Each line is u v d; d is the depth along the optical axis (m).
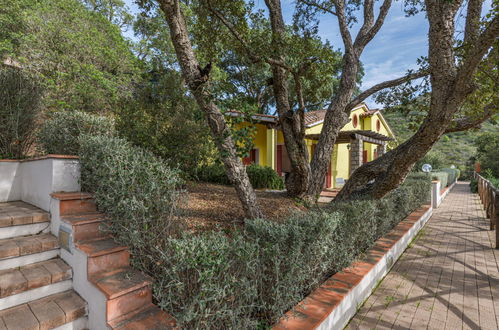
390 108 5.54
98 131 4.70
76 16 10.08
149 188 2.71
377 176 6.16
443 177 14.52
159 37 14.60
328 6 6.87
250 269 2.21
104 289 2.15
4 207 3.59
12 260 2.63
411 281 4.09
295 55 4.98
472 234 6.80
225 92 3.93
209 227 4.05
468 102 4.65
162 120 6.04
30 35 8.73
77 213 3.09
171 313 2.07
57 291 2.55
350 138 12.16
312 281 3.02
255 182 9.20
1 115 4.84
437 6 3.58
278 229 2.68
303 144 5.94
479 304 3.44
